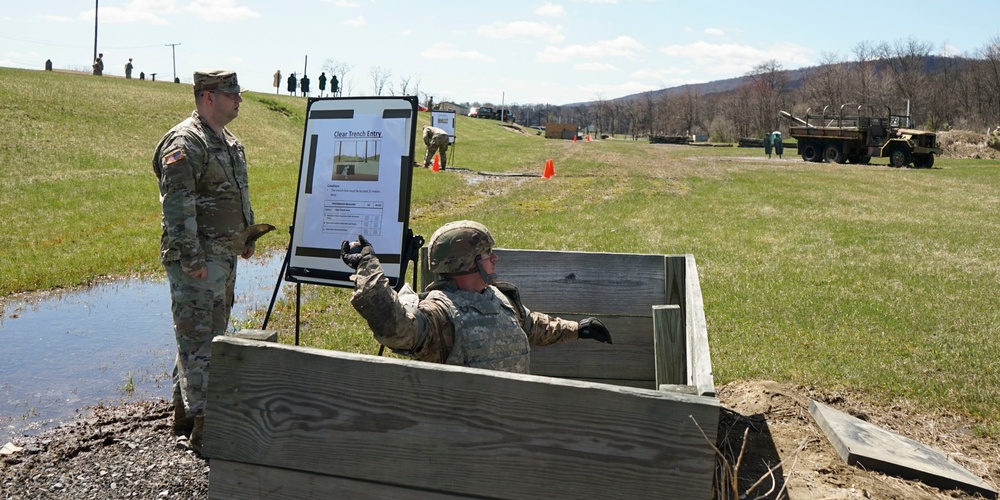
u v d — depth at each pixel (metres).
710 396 2.28
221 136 4.45
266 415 2.30
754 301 8.04
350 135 4.43
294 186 20.14
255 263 10.62
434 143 26.69
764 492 3.59
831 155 37.09
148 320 7.52
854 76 93.25
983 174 29.86
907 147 34.38
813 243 12.25
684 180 24.69
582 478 2.14
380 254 4.31
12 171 19.88
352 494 2.28
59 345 6.60
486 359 2.93
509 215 15.38
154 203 15.95
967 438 4.68
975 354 6.25
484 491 2.20
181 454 4.27
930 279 9.40
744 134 98.88
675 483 2.11
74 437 4.50
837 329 7.00
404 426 2.22
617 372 4.61
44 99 29.67
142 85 43.28
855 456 3.92
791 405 4.71
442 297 2.95
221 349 2.32
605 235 12.57
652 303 4.55
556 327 3.49
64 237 11.78
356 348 6.15
